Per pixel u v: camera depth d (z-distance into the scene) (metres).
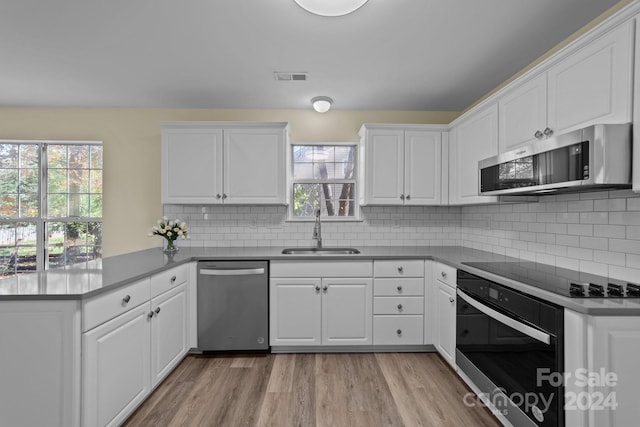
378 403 1.94
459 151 2.77
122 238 3.25
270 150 2.90
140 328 1.83
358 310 2.60
